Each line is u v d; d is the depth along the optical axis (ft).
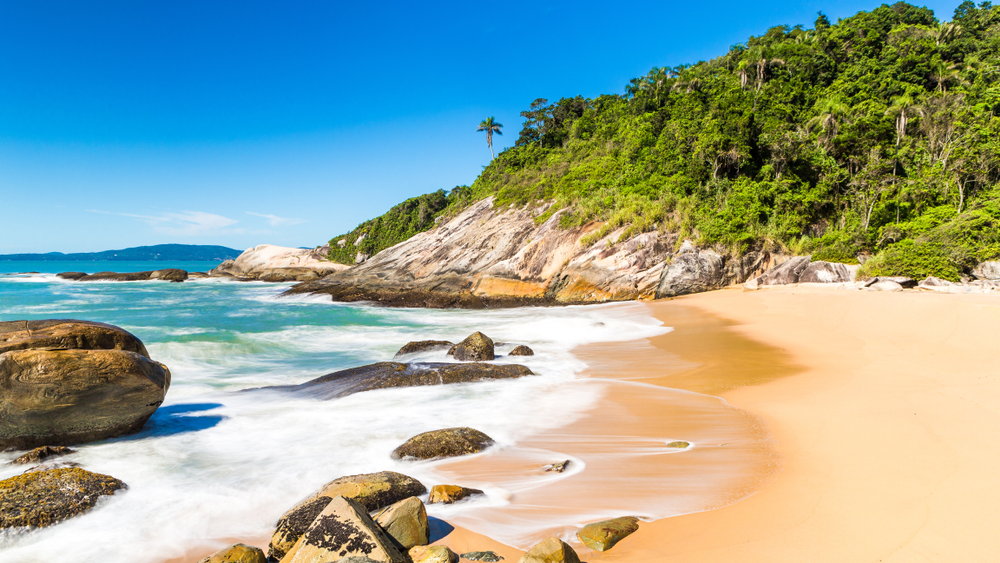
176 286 187.52
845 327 50.83
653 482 17.56
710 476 17.80
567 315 84.58
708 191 122.72
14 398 22.29
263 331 68.28
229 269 242.99
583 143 192.34
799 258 101.55
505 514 15.46
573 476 18.62
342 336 63.72
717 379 34.58
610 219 122.62
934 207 110.73
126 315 92.38
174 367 45.68
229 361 48.83
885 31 189.26
